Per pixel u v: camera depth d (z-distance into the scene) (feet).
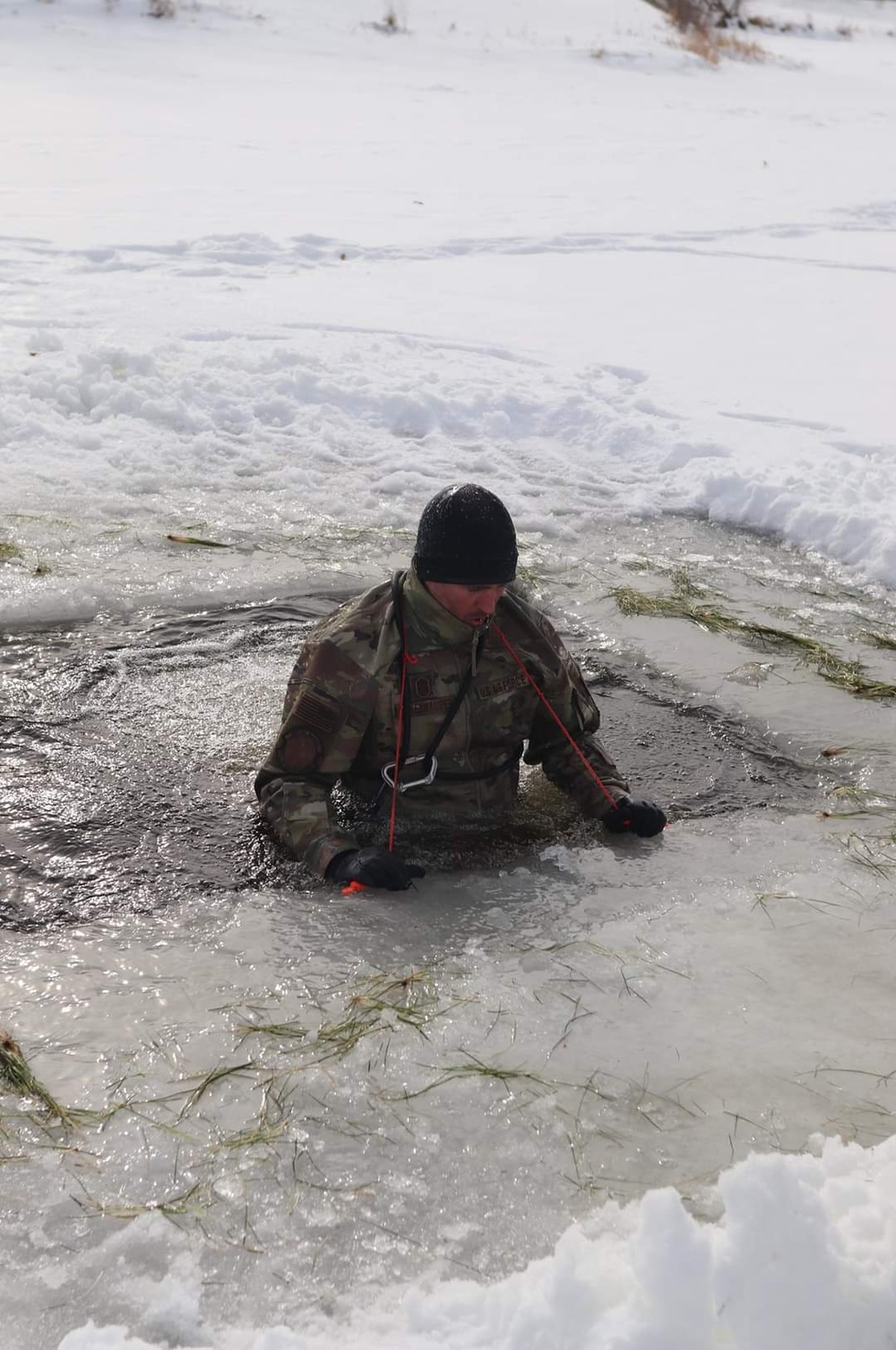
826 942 11.10
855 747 14.83
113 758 13.62
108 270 34.94
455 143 60.90
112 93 67.26
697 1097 9.13
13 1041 9.31
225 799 12.98
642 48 101.40
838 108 84.89
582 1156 8.54
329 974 10.34
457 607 11.02
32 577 17.75
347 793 12.81
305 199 46.19
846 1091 9.25
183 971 10.34
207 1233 7.80
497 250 40.16
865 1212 7.41
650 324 32.55
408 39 95.55
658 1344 6.56
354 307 32.42
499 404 25.64
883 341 31.71
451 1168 8.40
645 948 10.88
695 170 57.00
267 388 25.62
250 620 17.08
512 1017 9.89
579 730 12.62
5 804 12.67
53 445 22.82
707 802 13.50
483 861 12.07
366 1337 7.11
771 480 22.25
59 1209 7.95
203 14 92.84
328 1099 8.95
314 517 20.79
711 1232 7.33
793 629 17.88
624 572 19.58
